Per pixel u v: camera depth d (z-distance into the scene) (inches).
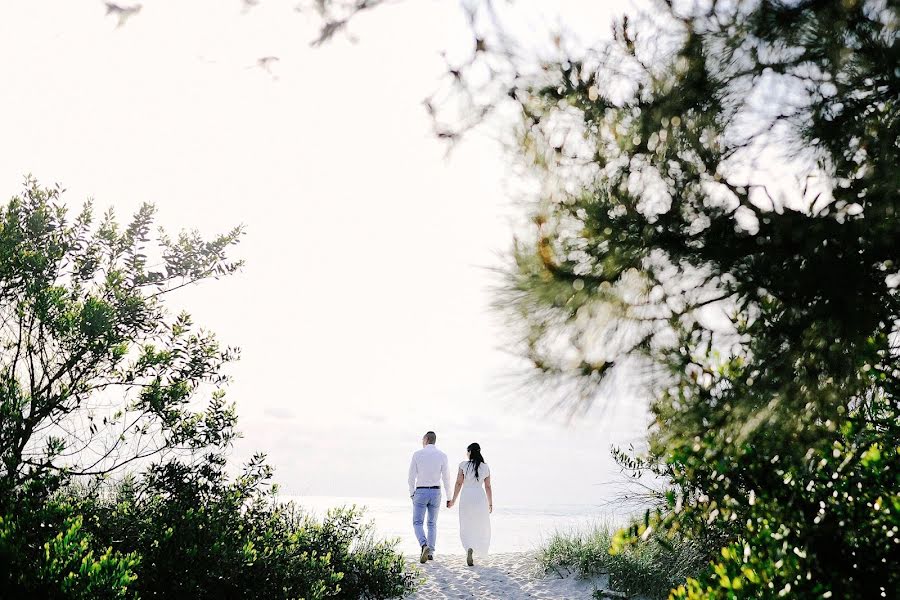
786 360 80.6
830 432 92.6
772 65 83.4
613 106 86.6
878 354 85.2
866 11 78.2
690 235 83.2
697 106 85.2
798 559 101.5
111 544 175.9
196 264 227.0
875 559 99.5
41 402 189.6
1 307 195.5
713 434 88.0
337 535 265.6
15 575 130.3
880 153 77.2
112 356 196.4
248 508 221.0
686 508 121.3
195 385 218.7
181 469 206.7
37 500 164.4
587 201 86.0
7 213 203.6
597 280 85.7
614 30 87.0
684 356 85.7
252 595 189.6
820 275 77.8
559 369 89.1
